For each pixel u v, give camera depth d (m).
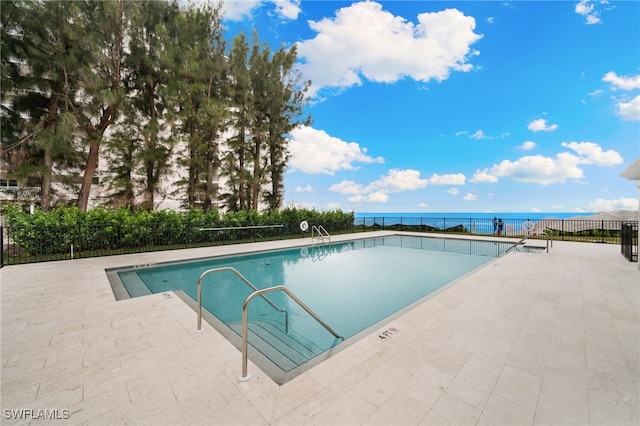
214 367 2.41
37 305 4.05
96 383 2.16
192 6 13.07
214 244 10.96
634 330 3.12
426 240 13.76
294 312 4.48
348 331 3.74
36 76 9.91
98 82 10.02
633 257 7.62
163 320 3.50
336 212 17.41
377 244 12.54
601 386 2.11
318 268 7.84
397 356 2.59
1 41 9.26
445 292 4.63
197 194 14.34
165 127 12.12
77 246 8.44
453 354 2.62
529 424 1.71
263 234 13.45
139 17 11.20
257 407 1.88
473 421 1.74
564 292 4.61
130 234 9.35
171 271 7.14
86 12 10.25
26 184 11.00
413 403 1.92
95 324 3.37
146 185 13.10
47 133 9.59
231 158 14.81
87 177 11.45
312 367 2.42
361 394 2.02
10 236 7.88
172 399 1.97
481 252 10.45
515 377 2.23
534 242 11.28
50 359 2.53
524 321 3.41
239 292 5.50
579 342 2.84
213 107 12.16
